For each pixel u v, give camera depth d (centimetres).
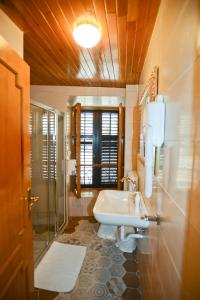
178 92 67
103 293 158
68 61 185
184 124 60
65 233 253
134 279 173
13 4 106
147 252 135
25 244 120
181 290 60
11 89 100
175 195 68
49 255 206
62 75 228
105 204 186
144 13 111
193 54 53
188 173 56
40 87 272
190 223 53
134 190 204
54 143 242
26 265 122
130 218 144
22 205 115
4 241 94
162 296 85
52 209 245
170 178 76
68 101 292
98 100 296
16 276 108
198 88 50
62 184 275
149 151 90
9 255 99
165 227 83
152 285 112
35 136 208
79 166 289
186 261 56
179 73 66
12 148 101
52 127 239
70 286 164
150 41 140
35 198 133
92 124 324
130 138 260
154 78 112
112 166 329
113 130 326
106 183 333
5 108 94
